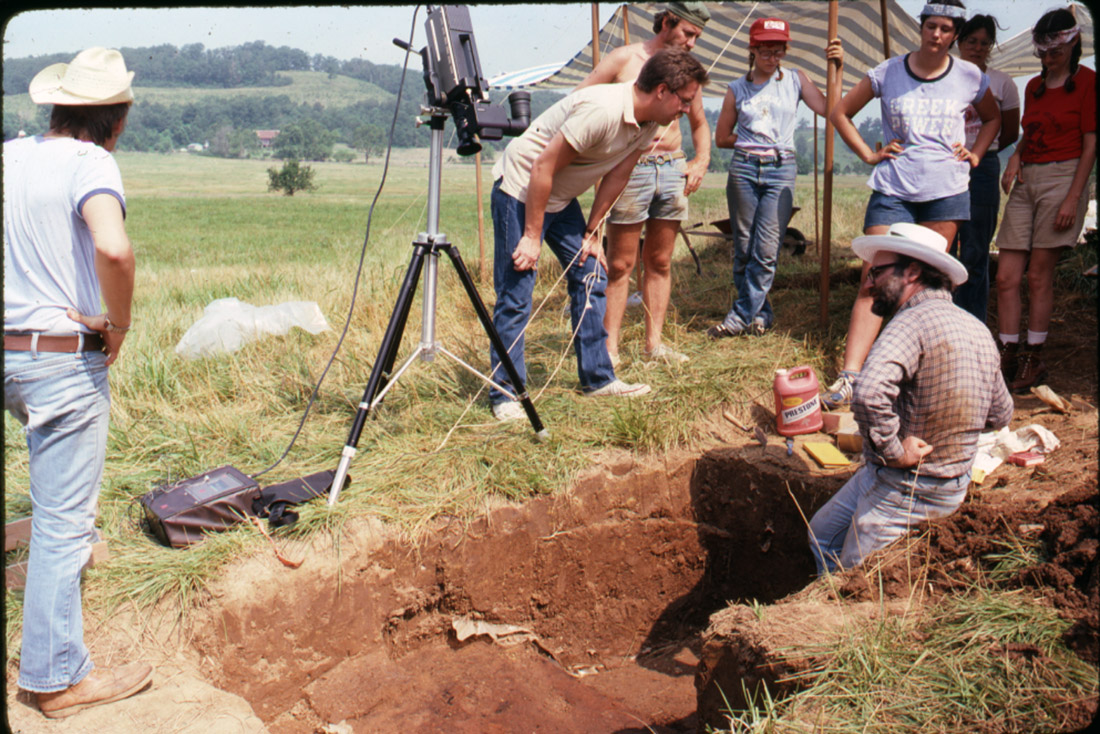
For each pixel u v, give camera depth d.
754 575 4.24
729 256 9.16
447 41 3.37
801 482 3.95
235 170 106.50
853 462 4.06
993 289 6.40
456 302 6.54
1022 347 4.93
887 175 4.46
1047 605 2.51
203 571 3.11
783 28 5.09
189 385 4.84
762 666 2.66
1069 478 3.24
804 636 2.69
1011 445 3.64
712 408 4.56
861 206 13.80
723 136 5.53
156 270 12.38
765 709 2.59
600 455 4.17
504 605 3.91
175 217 36.16
